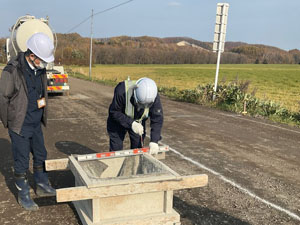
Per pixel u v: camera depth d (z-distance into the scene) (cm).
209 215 317
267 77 4025
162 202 274
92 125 741
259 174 439
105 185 240
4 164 449
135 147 380
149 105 310
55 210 319
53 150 527
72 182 387
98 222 252
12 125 298
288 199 360
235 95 1091
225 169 455
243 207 337
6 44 960
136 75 3791
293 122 870
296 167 474
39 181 343
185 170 445
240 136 672
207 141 619
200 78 3541
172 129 721
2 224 290
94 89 1702
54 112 921
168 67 6944
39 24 734
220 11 1113
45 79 321
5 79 284
